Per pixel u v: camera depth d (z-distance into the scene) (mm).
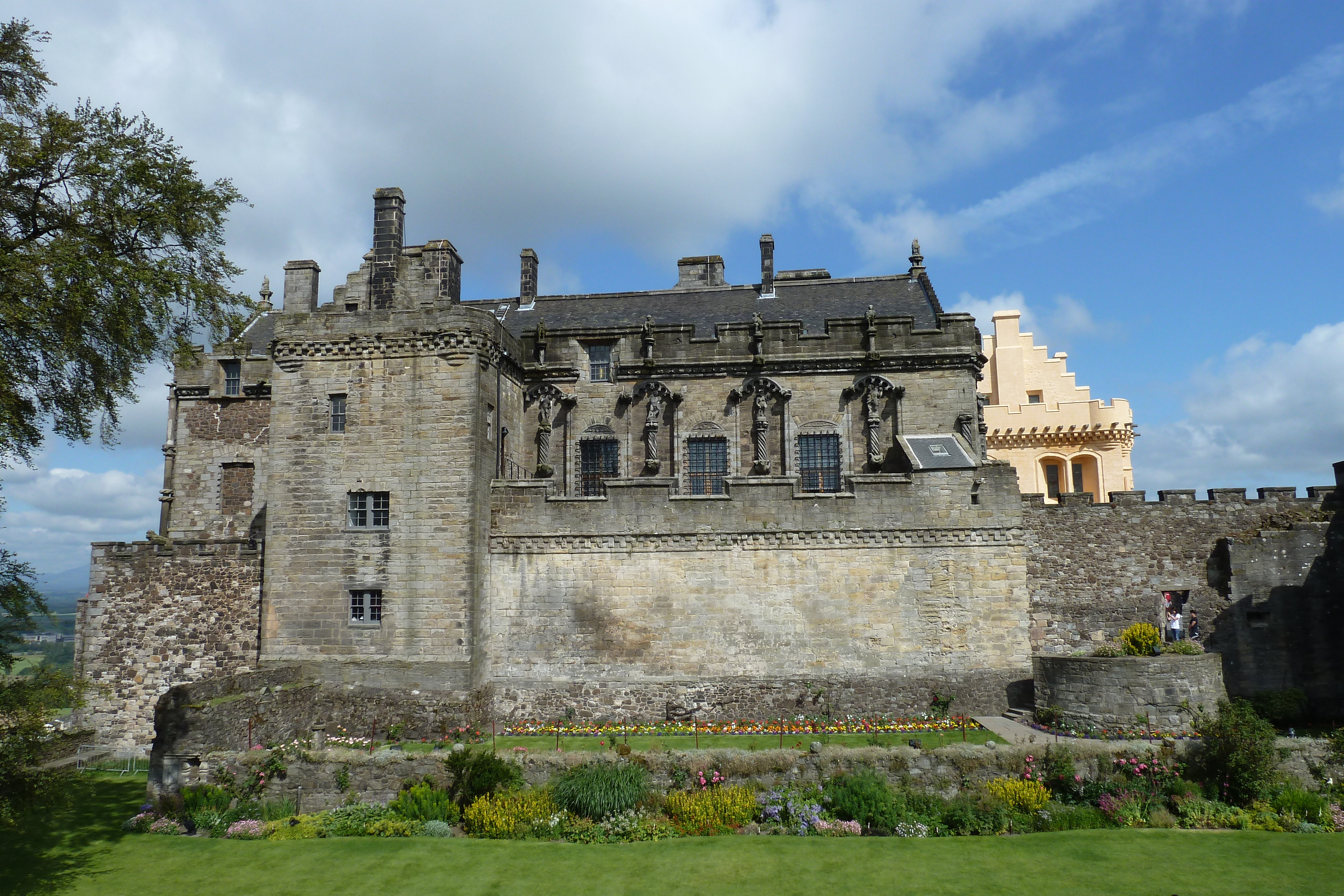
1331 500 34812
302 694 30359
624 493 33531
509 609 33312
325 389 33406
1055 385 57469
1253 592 34031
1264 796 24391
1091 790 24656
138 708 33500
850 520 33219
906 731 30516
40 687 22125
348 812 24281
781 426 38188
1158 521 35188
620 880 20766
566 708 32688
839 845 22531
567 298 45188
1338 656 33438
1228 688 33750
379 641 31859
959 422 37094
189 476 40281
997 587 32781
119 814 25703
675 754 25422
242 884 20797
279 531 32906
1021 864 21375
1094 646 34531
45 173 22641
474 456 32344
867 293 42625
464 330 32688
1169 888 20094
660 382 38625
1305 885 20188
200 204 24734
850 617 32812
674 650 32812
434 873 21188
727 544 33219
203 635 33656
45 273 21141
